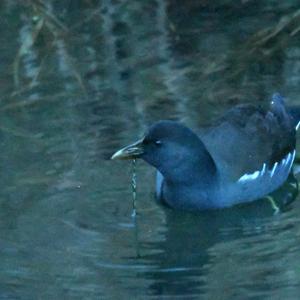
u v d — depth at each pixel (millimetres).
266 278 11727
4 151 14555
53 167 14102
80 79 16344
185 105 15531
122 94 15891
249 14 17750
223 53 16828
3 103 15844
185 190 13359
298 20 17453
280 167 13977
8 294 11578
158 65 16625
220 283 11680
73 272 11922
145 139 13281
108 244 12453
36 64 16797
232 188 13492
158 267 12031
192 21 17688
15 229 12781
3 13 17875
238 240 12633
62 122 15227
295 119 14656
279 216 13211
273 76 16172
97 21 17750
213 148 13688
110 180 13789
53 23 17672
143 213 13180
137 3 18078
